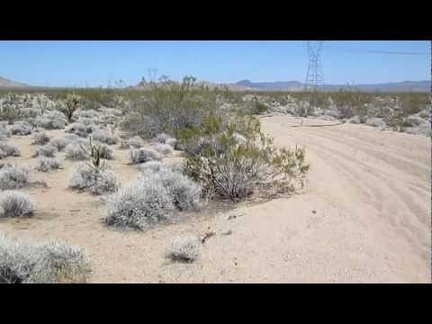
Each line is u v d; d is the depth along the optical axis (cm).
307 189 977
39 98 4038
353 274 576
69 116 2620
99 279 575
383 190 994
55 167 1270
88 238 724
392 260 621
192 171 978
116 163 1370
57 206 912
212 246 672
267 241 679
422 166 1272
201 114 1877
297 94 5284
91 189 1020
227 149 960
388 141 1773
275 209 823
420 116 3158
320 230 723
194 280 568
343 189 998
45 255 581
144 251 666
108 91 3738
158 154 1373
